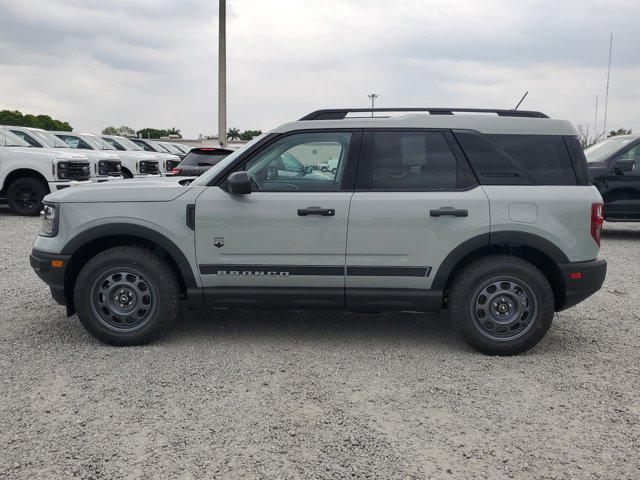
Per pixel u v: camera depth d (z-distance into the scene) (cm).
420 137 472
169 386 400
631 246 1054
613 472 301
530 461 310
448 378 421
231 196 466
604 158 1092
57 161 1306
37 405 369
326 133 478
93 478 289
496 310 465
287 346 484
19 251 897
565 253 457
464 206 457
